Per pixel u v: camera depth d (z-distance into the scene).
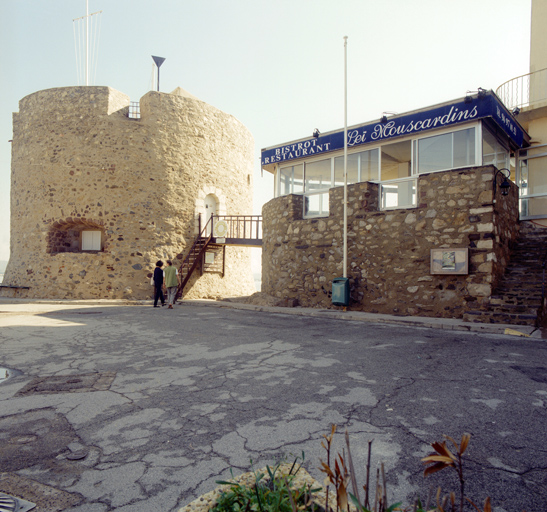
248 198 20.88
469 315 8.30
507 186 9.11
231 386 4.26
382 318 9.12
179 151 17.22
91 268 15.88
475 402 3.66
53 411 3.59
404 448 2.76
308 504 1.47
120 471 2.52
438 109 9.83
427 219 9.48
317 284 11.62
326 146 12.07
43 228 16.28
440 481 2.34
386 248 10.12
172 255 16.83
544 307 8.39
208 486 2.33
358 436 2.96
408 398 3.78
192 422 3.29
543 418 3.28
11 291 16.59
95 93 16.39
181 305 14.52
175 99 17.28
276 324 8.86
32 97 16.91
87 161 16.16
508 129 10.05
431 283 9.34
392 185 10.55
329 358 5.44
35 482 2.41
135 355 5.81
